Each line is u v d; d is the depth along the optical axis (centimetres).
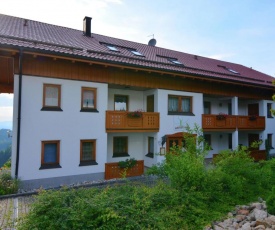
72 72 1111
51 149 1068
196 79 1500
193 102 1538
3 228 562
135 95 1509
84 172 1127
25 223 470
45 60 1042
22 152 978
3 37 974
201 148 828
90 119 1156
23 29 1256
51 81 1055
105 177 1170
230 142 2030
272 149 1967
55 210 472
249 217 599
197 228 546
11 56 965
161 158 1385
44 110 1034
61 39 1288
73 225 448
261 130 1920
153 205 571
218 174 709
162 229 487
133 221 480
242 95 1812
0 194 865
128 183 728
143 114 1323
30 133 998
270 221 561
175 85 1457
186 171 653
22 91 984
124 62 1177
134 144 1502
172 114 1445
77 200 512
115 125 1225
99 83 1187
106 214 472
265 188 813
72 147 1100
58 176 1058
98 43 1480
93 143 1182
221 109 1948
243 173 797
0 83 1485
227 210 638
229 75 1778
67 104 1094
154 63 1402
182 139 1484
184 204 588
